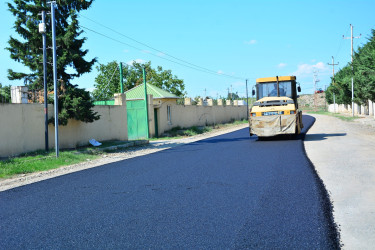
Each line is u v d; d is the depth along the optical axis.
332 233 4.31
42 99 15.85
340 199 5.89
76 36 16.17
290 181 7.43
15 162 11.81
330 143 14.94
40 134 15.07
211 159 11.59
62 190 7.72
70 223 5.18
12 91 15.18
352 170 8.45
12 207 6.39
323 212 5.18
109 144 18.20
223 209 5.52
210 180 7.89
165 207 5.78
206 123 38.97
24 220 5.48
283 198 6.05
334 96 71.38
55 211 5.91
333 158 10.58
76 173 10.25
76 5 16.45
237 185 7.24
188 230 4.61
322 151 12.43
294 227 4.58
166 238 4.36
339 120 37.38
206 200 6.12
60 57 15.41
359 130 21.53
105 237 4.50
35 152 14.31
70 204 6.34
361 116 43.06
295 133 16.56
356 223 4.68
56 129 13.52
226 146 16.00
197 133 30.11
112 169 10.59
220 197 6.29
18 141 13.88
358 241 4.07
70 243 4.35
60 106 15.69
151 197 6.54
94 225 5.02
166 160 12.02
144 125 25.50
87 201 6.50
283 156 11.43
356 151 11.84
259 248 3.94
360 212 5.14
